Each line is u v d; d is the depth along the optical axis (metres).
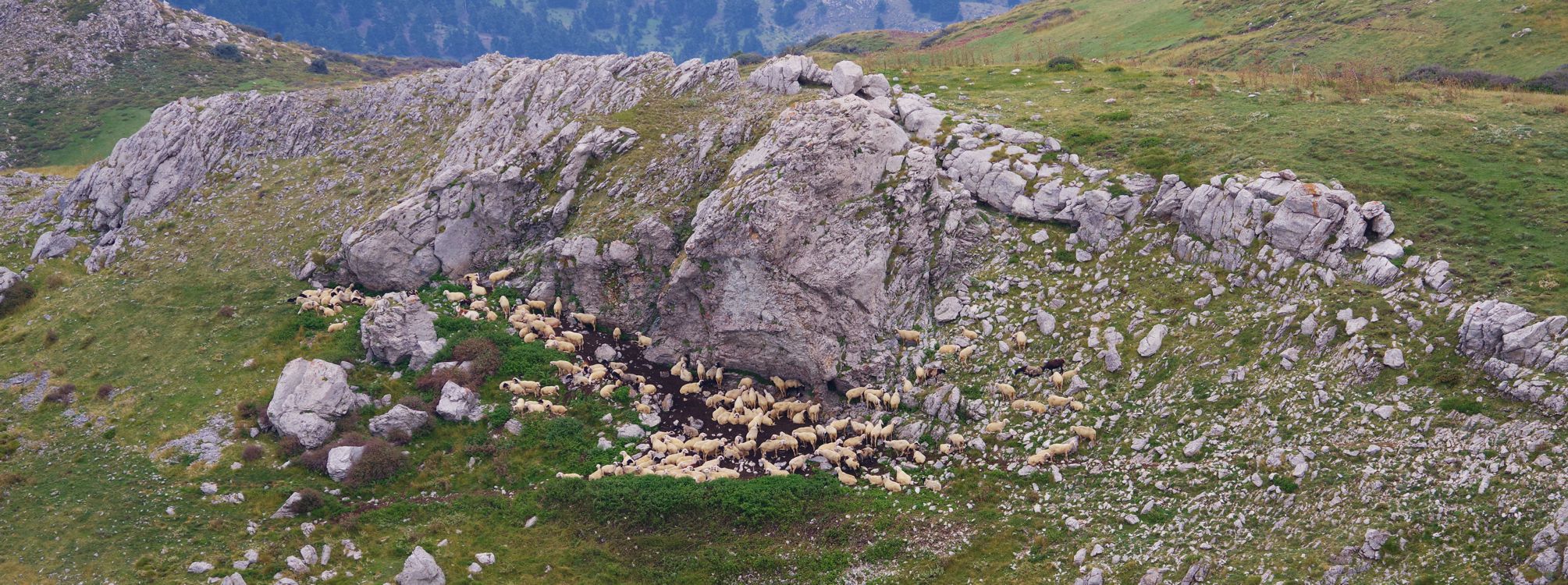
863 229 48.69
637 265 52.06
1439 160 48.03
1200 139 53.25
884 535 38.62
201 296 56.31
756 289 48.00
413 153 64.38
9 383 50.59
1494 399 34.94
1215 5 96.75
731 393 47.75
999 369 45.19
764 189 48.53
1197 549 34.81
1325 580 31.83
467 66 69.88
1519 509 31.44
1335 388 38.12
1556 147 48.25
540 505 41.44
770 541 39.06
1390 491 33.88
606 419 46.19
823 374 47.09
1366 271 41.50
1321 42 79.88
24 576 37.16
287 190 63.59
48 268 61.00
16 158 103.94
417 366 49.34
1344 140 51.12
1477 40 70.81
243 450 44.00
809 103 52.62
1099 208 49.34
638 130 57.69
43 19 128.25
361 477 42.59
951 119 57.50
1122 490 38.56
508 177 56.47
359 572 37.69
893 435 44.41
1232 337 42.22
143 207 64.06
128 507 40.78
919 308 48.84
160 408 47.56
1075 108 60.00
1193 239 46.72
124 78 121.81
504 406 46.59
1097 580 34.47
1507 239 41.59
